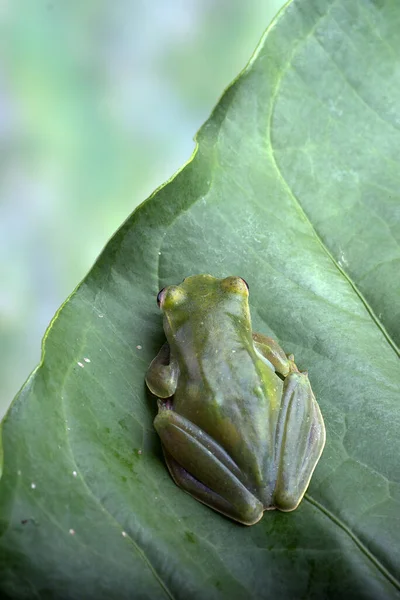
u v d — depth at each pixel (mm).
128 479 373
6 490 358
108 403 382
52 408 371
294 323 400
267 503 376
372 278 400
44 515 360
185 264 400
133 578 360
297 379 389
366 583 365
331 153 408
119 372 388
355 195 406
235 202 403
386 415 387
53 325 382
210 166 400
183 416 388
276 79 406
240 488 375
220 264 402
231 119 404
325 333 397
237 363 390
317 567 367
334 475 380
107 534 363
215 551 369
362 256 402
